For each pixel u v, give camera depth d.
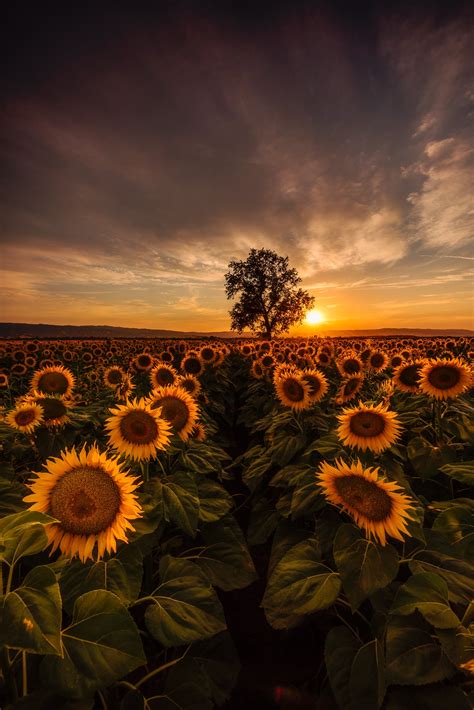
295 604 2.33
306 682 2.87
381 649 2.04
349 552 2.31
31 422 4.04
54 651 1.27
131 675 2.49
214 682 2.32
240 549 3.22
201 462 3.80
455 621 1.86
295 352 12.84
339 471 2.40
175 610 2.16
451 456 3.66
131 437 2.94
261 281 87.88
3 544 1.62
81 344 25.94
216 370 11.31
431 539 2.53
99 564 2.28
